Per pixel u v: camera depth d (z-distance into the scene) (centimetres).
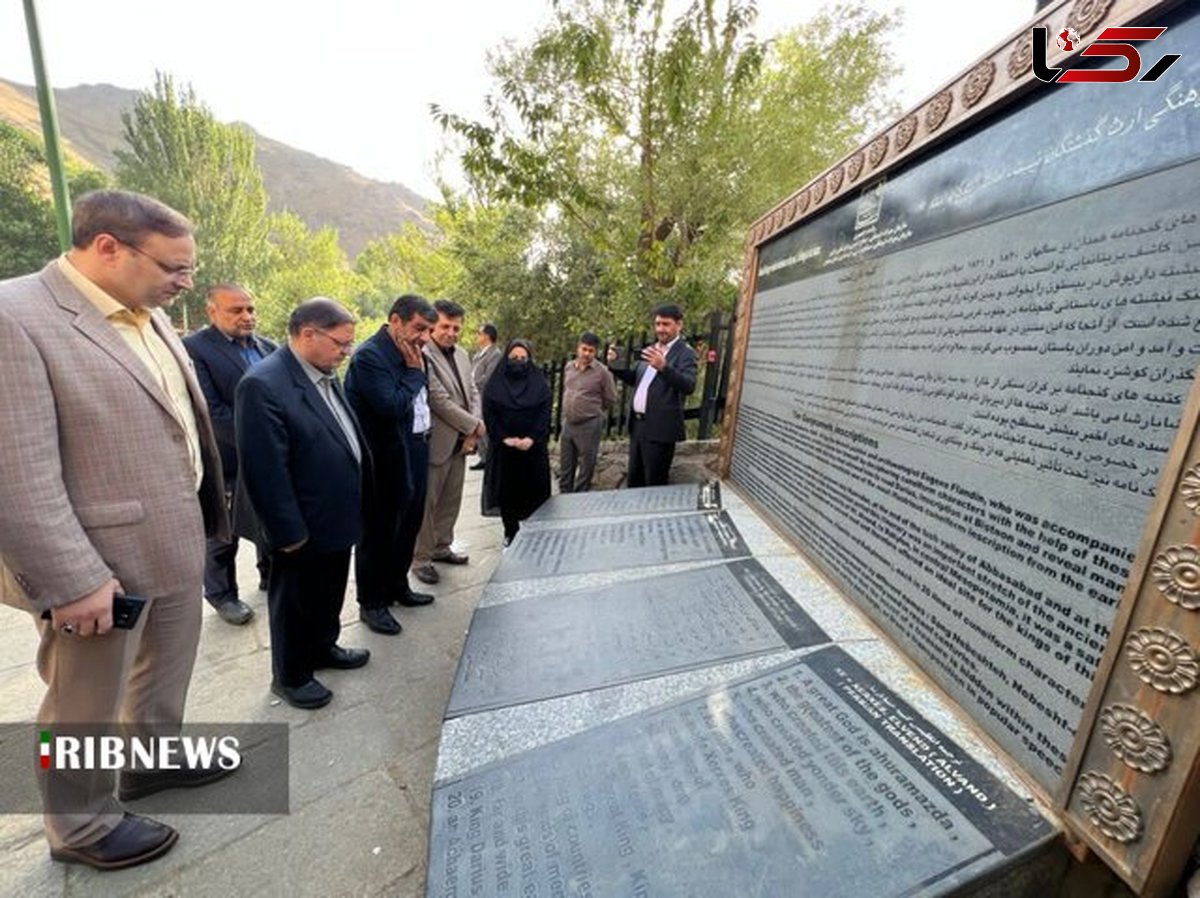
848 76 659
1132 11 98
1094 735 93
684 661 159
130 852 151
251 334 305
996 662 122
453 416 335
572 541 264
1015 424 123
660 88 554
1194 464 80
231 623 284
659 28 527
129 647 146
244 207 3133
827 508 212
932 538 149
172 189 2862
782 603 191
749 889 91
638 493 344
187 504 157
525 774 122
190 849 158
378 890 148
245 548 396
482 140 573
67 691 140
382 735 206
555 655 168
